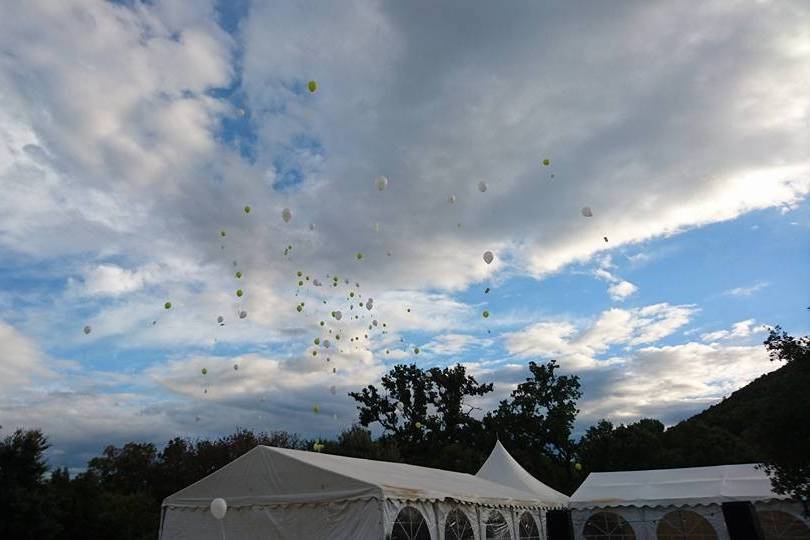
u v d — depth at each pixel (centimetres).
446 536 1017
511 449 3388
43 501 1389
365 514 873
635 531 1344
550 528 1333
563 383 3488
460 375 3731
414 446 3553
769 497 1230
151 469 2700
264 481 996
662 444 2995
